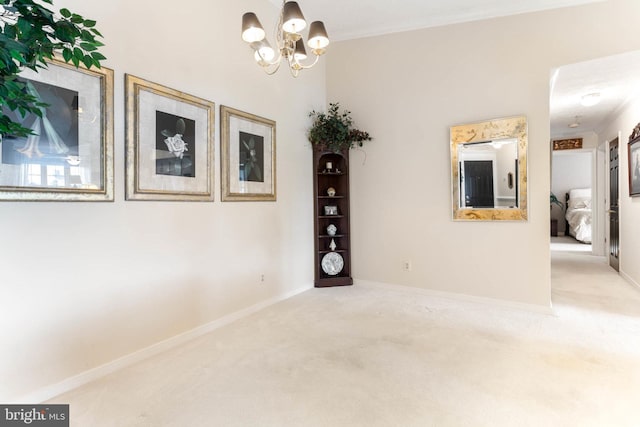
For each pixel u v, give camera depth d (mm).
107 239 2289
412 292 4191
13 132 1349
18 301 1888
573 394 1980
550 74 3449
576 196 9297
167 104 2645
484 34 3703
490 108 3695
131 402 1935
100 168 2223
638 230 4191
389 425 1731
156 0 2574
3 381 1834
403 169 4211
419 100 4078
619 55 3217
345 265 4625
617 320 3189
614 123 5355
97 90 2207
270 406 1892
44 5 1947
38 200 1946
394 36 4199
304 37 4258
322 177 4613
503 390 2031
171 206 2709
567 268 5430
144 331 2512
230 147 3213
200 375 2232
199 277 2938
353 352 2555
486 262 3766
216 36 3084
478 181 3773
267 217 3705
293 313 3447
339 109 4570
